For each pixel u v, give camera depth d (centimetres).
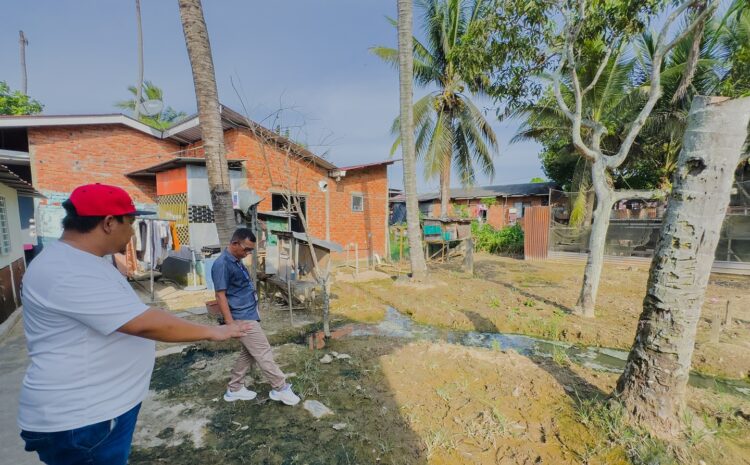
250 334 343
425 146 1677
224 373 436
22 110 1558
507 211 2541
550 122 1584
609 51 655
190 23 534
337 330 588
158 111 1145
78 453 150
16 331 577
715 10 518
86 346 148
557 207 2258
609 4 589
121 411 159
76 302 141
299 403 369
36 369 146
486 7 703
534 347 585
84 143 1010
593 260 699
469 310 751
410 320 718
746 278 1090
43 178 954
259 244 851
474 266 1402
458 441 311
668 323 298
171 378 425
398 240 1634
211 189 564
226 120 944
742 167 1473
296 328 620
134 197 1088
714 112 272
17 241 718
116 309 146
